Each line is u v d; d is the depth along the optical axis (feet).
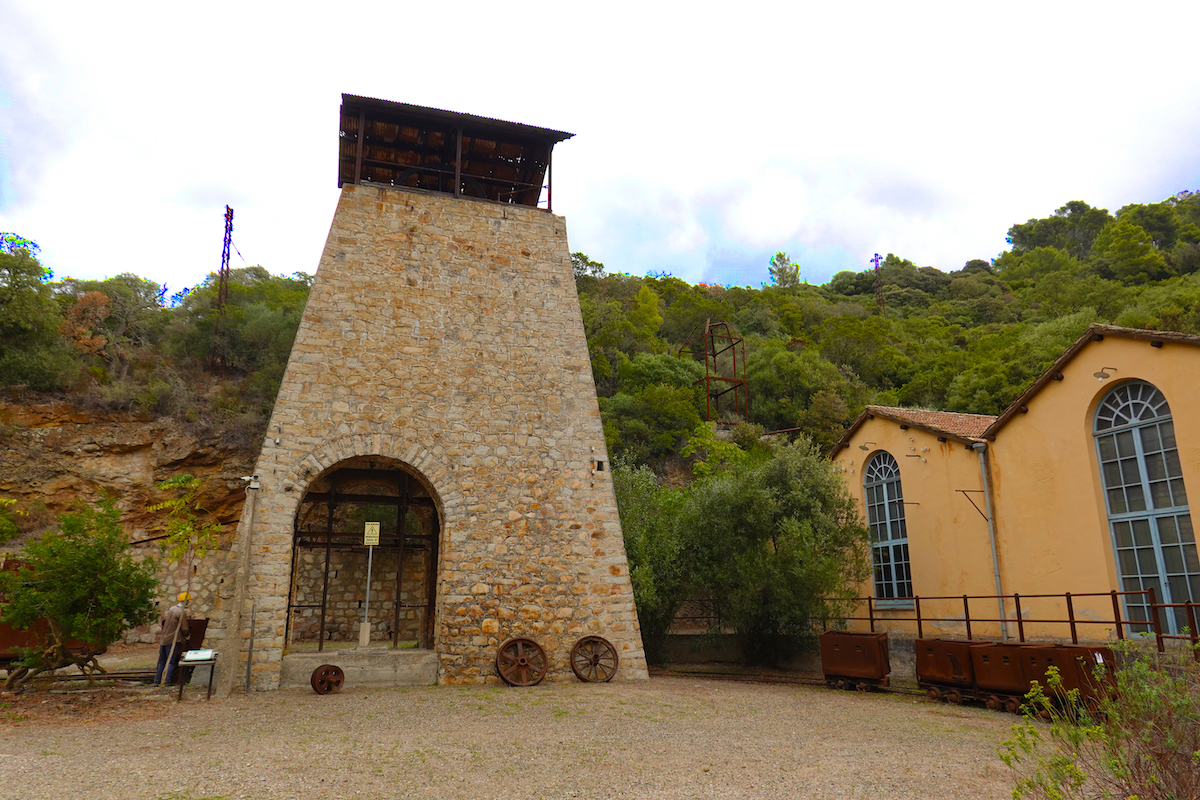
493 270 49.83
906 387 142.31
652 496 61.11
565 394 48.57
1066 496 43.39
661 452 108.47
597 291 164.86
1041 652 32.99
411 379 45.57
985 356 145.28
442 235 49.42
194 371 94.73
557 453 47.06
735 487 54.95
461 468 44.80
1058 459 44.14
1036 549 44.88
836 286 274.36
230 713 31.12
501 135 54.13
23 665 33.24
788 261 282.97
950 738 27.86
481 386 46.91
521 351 48.52
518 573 43.98
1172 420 38.45
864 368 152.87
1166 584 38.04
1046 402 45.32
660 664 57.26
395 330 46.21
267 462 41.16
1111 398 42.22
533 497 45.70
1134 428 40.60
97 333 91.97
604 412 108.58
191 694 35.68
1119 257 209.67
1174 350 38.40
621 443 103.50
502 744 25.77
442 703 34.68
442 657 41.37
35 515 71.05
